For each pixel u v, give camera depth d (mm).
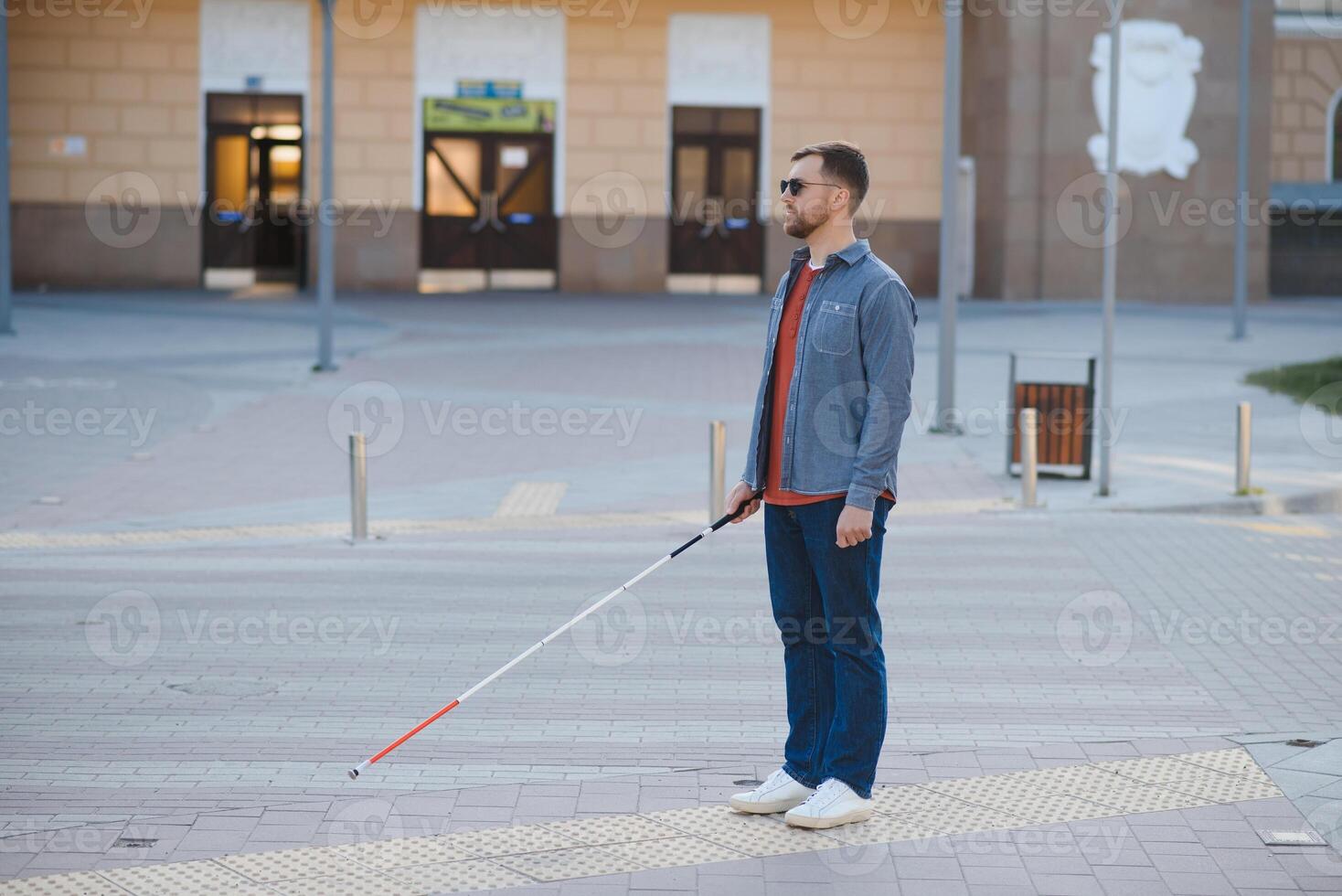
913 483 12586
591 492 12188
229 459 13438
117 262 28594
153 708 6230
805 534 4852
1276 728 6016
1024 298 28859
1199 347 21766
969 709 6273
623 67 29375
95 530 10523
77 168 28406
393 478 12789
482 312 25344
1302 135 31266
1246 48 22734
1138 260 28984
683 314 25641
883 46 29672
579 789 5234
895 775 5387
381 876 4438
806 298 4887
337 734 5887
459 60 29094
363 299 27219
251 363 18891
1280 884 4418
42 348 19672
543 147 29484
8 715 6105
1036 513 11297
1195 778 5344
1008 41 28453
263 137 28734
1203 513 11523
